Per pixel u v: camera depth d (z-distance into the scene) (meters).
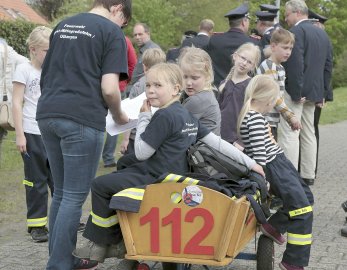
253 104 6.27
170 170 5.39
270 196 6.34
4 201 9.88
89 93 5.61
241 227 5.18
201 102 6.54
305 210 6.08
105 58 5.63
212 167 5.61
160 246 5.25
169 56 12.64
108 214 5.35
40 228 7.65
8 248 7.32
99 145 5.73
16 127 7.43
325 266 6.73
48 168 7.64
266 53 10.11
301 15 11.28
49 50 5.86
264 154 6.10
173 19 48.91
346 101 38.50
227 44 10.16
